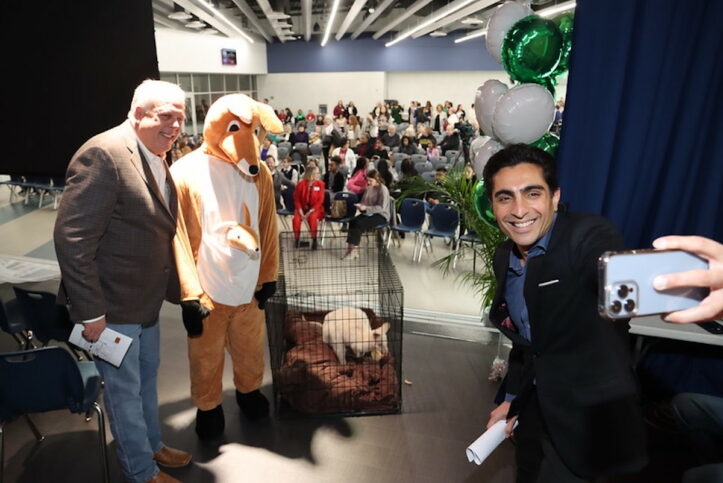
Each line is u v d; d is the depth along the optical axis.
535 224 1.35
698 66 2.23
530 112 2.32
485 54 18.33
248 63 16.22
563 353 1.37
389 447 2.57
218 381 2.60
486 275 3.12
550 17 2.72
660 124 2.37
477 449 1.55
